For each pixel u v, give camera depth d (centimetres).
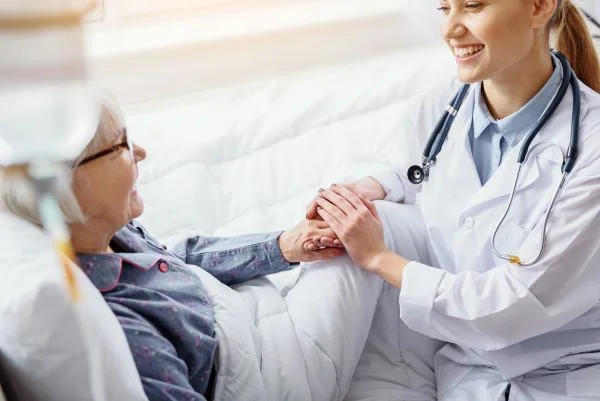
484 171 145
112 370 91
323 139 209
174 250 151
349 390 146
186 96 242
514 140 137
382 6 287
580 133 129
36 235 96
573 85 134
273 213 183
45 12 64
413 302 135
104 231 109
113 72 237
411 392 146
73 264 92
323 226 150
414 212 162
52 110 66
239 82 261
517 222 133
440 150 148
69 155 70
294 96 233
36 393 92
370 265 142
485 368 144
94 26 238
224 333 122
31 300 86
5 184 97
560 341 136
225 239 154
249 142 207
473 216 138
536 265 126
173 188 185
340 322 140
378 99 227
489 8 124
